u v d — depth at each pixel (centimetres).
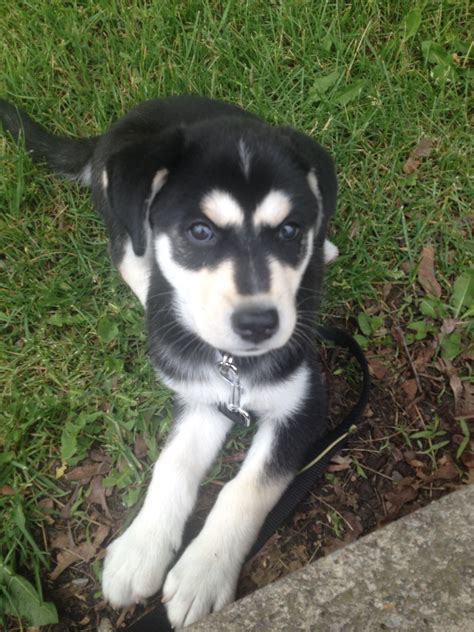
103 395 53
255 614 36
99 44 73
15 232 61
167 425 52
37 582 44
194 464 47
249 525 44
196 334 45
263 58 72
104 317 56
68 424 51
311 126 68
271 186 41
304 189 43
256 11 76
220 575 42
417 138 68
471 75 73
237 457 52
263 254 40
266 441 47
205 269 41
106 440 51
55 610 43
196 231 41
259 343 39
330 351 57
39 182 65
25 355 55
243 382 46
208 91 70
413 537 38
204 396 48
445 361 56
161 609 42
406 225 63
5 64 72
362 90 70
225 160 41
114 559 43
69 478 50
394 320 59
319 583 37
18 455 50
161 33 73
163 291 47
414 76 72
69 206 65
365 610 36
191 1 75
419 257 62
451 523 39
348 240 62
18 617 43
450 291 60
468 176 66
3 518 47
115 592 42
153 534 44
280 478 46
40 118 70
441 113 71
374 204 64
